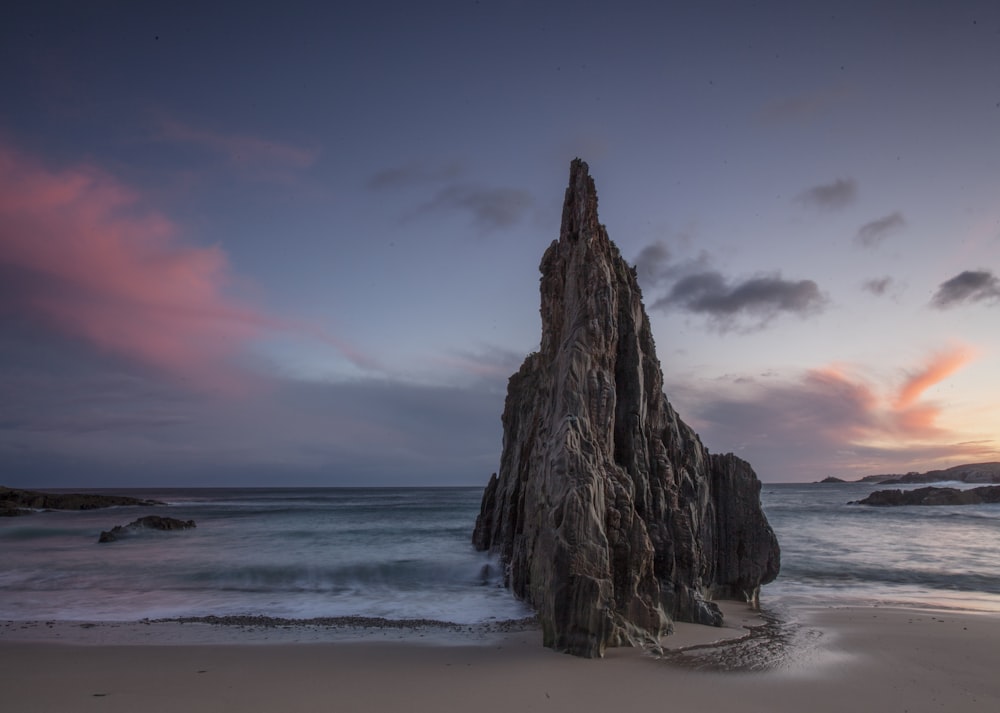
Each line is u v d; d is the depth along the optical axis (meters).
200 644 21.77
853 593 33.22
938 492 145.38
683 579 24.64
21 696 15.58
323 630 24.23
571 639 19.53
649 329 28.84
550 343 32.81
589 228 27.94
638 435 24.95
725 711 14.58
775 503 158.38
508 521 39.91
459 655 19.59
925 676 17.61
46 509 100.12
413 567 39.75
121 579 36.41
